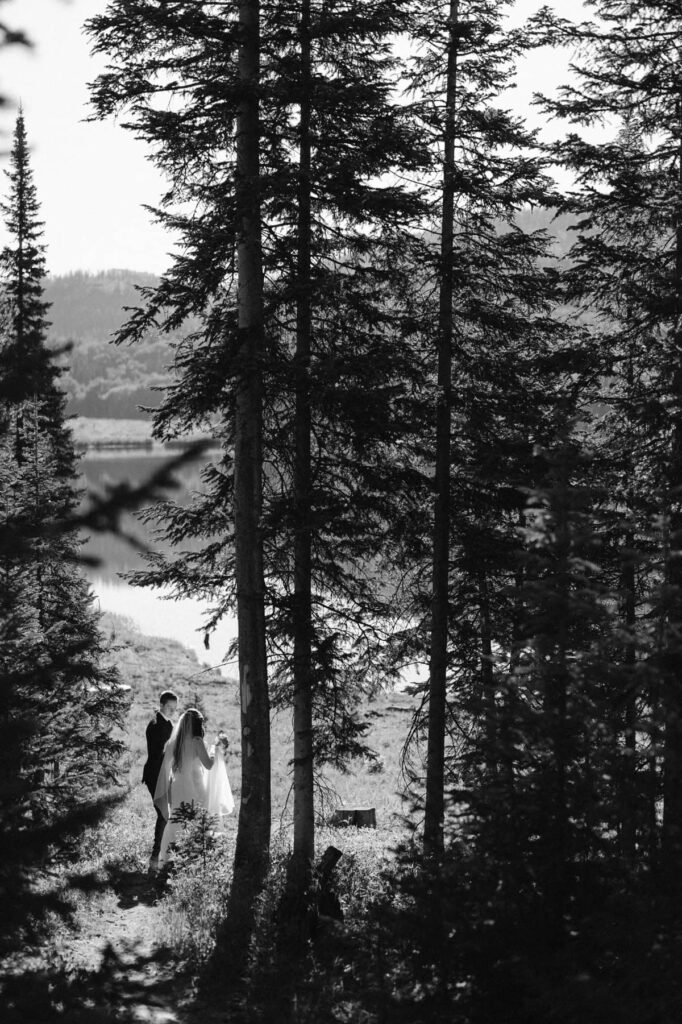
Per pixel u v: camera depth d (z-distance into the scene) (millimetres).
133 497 4035
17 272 22266
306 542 13094
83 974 9508
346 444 13266
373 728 30375
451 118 13594
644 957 6320
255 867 12156
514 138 13711
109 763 16875
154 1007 9180
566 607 7215
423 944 6977
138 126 12172
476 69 14008
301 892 11438
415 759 25609
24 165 21859
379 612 13820
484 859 7109
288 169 12227
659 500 10625
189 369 12422
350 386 12031
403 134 12305
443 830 8258
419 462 14281
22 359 4715
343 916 11703
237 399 12555
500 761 7363
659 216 13445
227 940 11008
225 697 35750
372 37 12984
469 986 7004
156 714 15219
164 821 14680
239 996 9648
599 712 7141
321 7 12695
